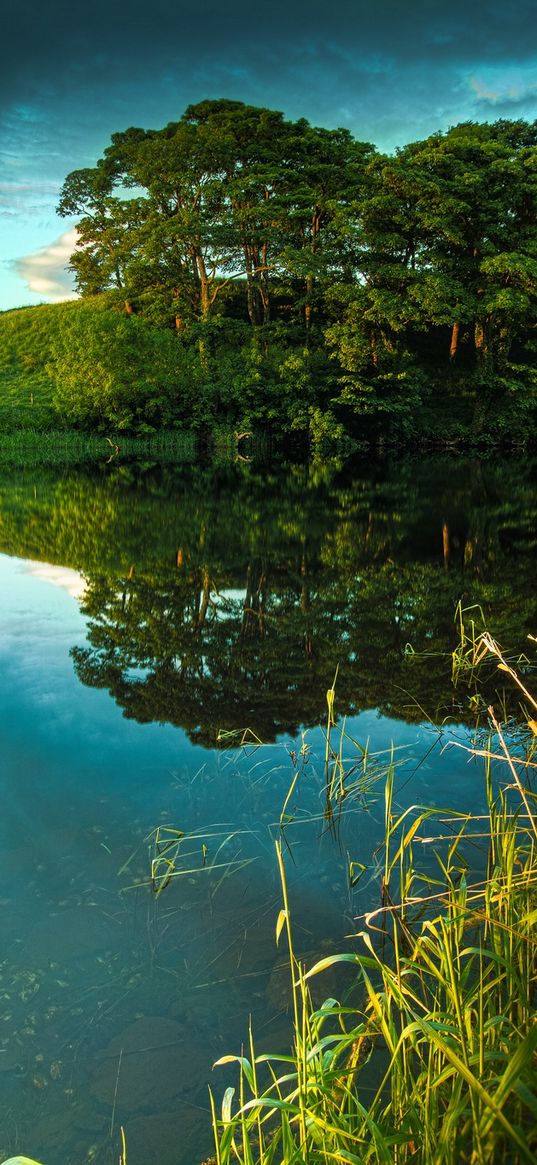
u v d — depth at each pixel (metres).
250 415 36.91
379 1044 2.54
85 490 21.95
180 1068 2.50
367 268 36.19
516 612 8.63
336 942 3.06
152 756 4.81
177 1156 2.20
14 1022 2.67
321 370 38.28
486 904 2.48
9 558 11.82
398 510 17.89
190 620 8.27
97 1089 2.42
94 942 3.07
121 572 10.84
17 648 7.11
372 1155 1.93
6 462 31.42
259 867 3.59
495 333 39.72
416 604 9.02
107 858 3.65
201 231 37.03
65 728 5.23
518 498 20.45
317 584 10.16
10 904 3.30
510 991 2.30
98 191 47.03
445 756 4.85
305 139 38.66
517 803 4.18
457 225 36.41
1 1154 2.19
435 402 41.41
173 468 30.16
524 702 5.84
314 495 21.09
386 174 34.69
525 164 35.12
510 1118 1.83
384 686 6.21
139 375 36.75
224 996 2.80
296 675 6.48
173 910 3.28
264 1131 2.29
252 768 4.66
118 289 43.41
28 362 47.50
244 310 48.16
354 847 3.77
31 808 4.12
